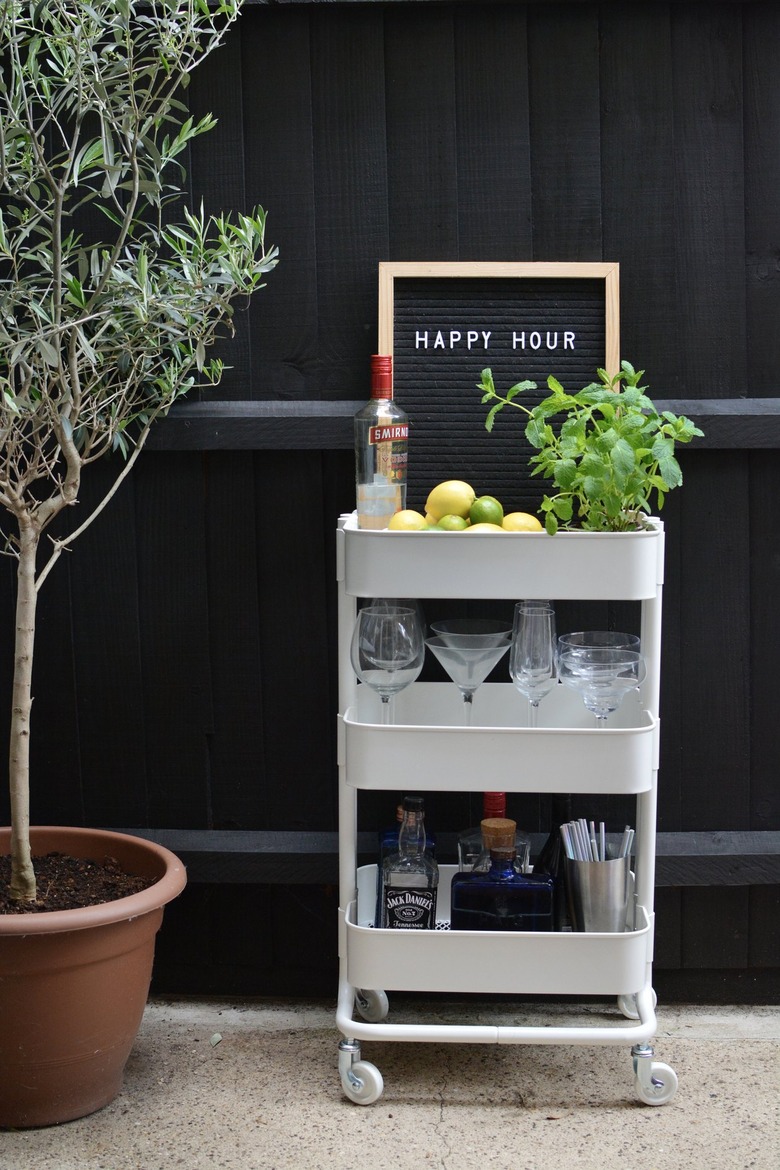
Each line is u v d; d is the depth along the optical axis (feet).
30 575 6.05
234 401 7.01
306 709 7.23
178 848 7.22
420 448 6.88
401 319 6.83
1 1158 5.68
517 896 6.22
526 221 6.85
